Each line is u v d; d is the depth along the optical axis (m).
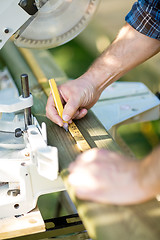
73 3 1.27
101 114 1.76
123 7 3.41
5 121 1.43
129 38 1.54
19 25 1.24
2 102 1.31
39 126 1.38
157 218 1.00
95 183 1.03
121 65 1.56
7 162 1.29
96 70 1.56
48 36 1.33
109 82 1.58
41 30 1.31
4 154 1.33
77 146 1.36
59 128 1.47
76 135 1.41
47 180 1.30
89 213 1.02
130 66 1.57
